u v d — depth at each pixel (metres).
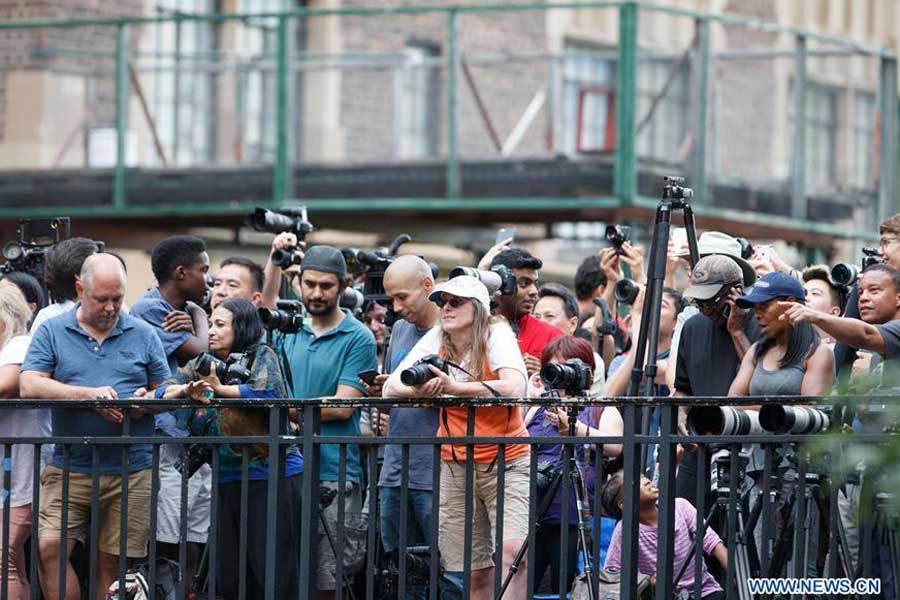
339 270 13.59
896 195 25.20
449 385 12.12
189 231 25.36
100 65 24.53
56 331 13.27
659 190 23.20
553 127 24.50
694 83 23.69
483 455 12.70
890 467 9.19
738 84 24.14
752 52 24.23
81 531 13.23
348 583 12.84
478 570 12.81
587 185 22.88
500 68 24.73
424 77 25.55
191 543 13.73
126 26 24.39
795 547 11.53
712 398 11.38
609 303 15.80
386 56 25.64
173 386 12.81
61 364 13.20
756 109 24.25
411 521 13.25
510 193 23.22
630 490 11.60
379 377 12.93
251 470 13.04
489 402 11.73
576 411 12.14
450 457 12.80
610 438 11.66
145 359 13.37
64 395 12.98
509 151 24.58
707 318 13.24
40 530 13.18
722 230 24.45
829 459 10.94
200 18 23.78
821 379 12.41
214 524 12.30
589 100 24.45
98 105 24.45
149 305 14.19
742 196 24.02
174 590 13.20
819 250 25.22
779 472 11.98
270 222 14.75
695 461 13.16
